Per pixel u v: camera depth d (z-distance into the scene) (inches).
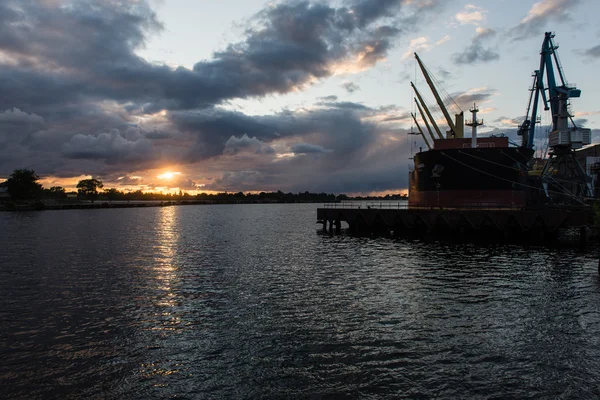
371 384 472.7
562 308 760.3
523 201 2119.8
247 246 1804.9
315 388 465.7
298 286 961.5
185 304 808.9
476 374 495.2
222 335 631.8
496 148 2020.2
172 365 527.8
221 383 479.8
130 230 2746.1
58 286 972.6
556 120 2632.9
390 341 600.1
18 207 6166.3
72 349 580.1
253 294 887.1
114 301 834.8
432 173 2226.9
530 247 1611.7
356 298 843.4
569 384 469.7
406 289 918.4
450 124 2783.0
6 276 1096.2
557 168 2498.8
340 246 1736.0
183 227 3088.1
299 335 628.7
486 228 1893.5
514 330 642.8
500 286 939.3
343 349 572.7
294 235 2327.8
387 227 2166.6
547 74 2719.0
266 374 500.7
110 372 509.4
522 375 491.8
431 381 478.6
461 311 745.0
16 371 511.5
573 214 1665.8
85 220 3895.2
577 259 1310.3
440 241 1834.4
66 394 457.1
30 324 687.1
